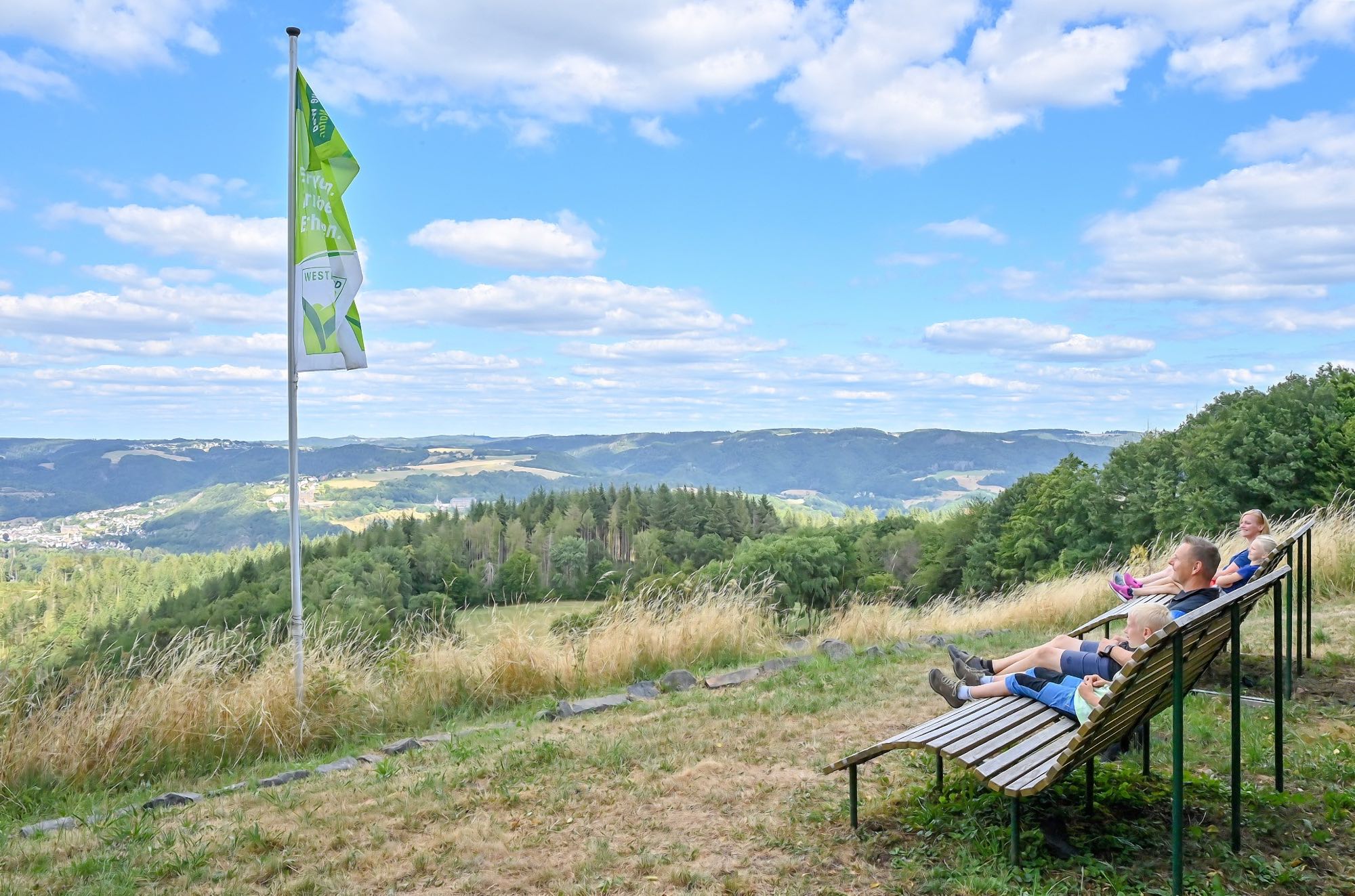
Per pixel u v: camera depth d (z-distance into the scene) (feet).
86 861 13.67
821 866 11.48
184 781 20.80
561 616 30.66
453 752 19.35
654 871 11.77
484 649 27.86
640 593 32.96
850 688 22.71
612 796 15.21
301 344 25.36
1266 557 18.29
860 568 189.47
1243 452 102.63
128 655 23.52
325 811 15.48
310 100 25.93
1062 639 16.81
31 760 20.06
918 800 13.30
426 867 12.60
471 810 15.10
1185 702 18.10
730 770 16.25
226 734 22.27
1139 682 9.94
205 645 24.76
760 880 11.18
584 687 27.30
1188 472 114.83
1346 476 92.79
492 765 17.74
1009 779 10.43
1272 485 100.53
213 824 15.31
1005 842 11.39
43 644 23.61
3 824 17.34
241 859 13.41
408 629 28.68
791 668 26.48
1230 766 14.20
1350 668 20.33
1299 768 13.88
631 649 28.96
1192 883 10.10
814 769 15.87
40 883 13.03
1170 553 39.11
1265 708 17.58
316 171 25.79
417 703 25.38
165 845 14.32
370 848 13.51
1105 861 10.77
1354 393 101.40
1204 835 11.43
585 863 12.09
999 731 12.02
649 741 18.66
